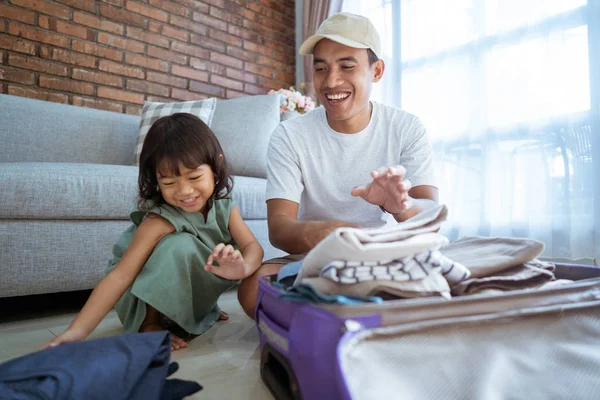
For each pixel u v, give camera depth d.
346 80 1.10
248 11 3.37
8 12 2.29
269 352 0.70
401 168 0.78
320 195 1.24
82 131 2.10
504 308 0.63
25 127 1.94
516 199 2.22
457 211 2.48
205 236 1.06
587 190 1.97
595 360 0.61
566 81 2.03
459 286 0.72
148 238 0.98
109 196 1.39
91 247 1.37
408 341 0.55
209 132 1.04
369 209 1.21
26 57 2.35
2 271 1.21
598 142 1.92
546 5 2.10
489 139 2.32
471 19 2.42
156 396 0.57
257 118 2.17
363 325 0.54
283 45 3.62
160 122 1.01
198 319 1.11
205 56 3.11
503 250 0.83
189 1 3.02
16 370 0.55
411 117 1.24
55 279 1.30
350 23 1.09
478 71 2.38
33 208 1.25
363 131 1.22
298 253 1.03
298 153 1.21
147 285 0.94
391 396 0.50
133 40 2.75
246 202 1.74
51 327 1.18
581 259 2.02
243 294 1.07
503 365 0.57
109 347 0.61
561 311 0.65
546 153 2.10
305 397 0.57
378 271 0.64
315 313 0.56
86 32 2.56
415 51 2.74
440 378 0.54
